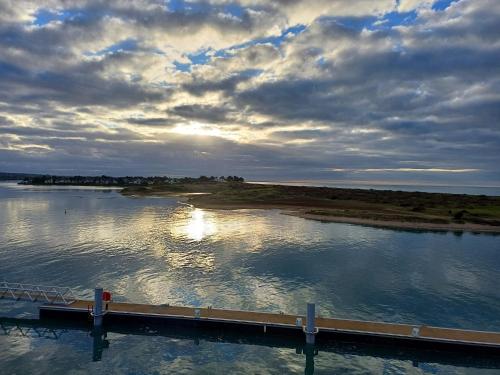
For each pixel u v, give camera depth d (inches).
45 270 1616.6
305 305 1269.7
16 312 1192.8
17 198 5772.6
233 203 4675.2
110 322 1111.0
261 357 956.0
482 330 1101.1
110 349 983.0
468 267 1798.7
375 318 1175.6
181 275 1567.4
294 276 1590.8
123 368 884.0
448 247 2262.6
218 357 951.0
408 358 966.4
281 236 2497.5
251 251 2032.5
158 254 1920.5
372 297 1360.7
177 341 1036.5
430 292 1424.7
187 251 2000.5
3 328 1106.7
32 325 1131.9
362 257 1956.2
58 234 2476.6
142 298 1298.0
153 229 2699.3
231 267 1702.8
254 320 1073.5
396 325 1063.0
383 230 2837.1
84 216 3447.3
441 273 1686.8
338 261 1857.8
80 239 2300.7
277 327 1043.9
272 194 5723.4
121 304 1178.0
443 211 3843.5
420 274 1663.4
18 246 2089.1
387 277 1606.8
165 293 1352.1
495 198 5743.1
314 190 6998.0
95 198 5954.7
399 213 3700.8
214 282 1486.2
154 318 1093.8
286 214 3718.0
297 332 1040.8
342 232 2706.7
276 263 1792.6
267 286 1454.2
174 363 914.7
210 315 1104.8
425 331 1023.6
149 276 1545.3
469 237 2608.3
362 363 936.3
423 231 2832.2
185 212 3855.8
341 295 1374.3
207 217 3437.5
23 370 868.0
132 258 1830.7
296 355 970.7
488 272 1713.8
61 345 1003.9
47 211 3875.5
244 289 1413.6
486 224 3115.2
